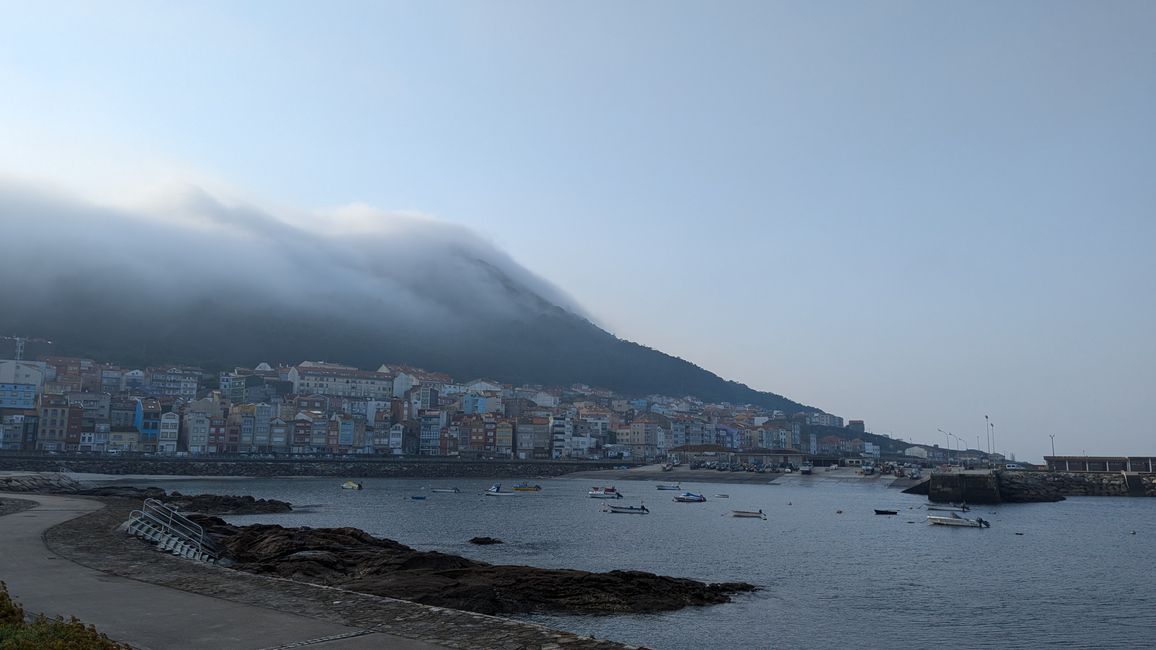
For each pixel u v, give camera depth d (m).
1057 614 56.12
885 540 102.81
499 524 115.19
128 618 19.77
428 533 100.81
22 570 28.25
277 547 56.59
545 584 51.84
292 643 17.30
